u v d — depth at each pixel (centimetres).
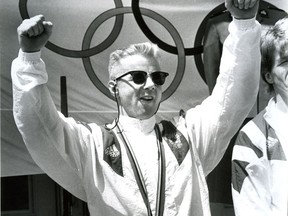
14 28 246
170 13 263
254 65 169
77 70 252
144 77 178
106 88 254
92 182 175
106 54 256
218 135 183
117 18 257
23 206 281
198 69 264
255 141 167
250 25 165
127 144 179
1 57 244
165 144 181
